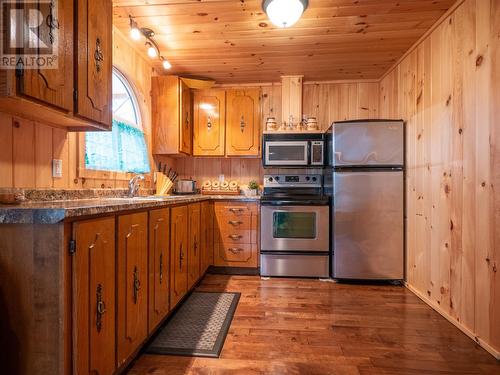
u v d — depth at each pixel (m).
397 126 2.79
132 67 2.72
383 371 1.51
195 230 2.57
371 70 3.31
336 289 2.69
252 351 1.67
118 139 2.43
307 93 3.70
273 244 3.03
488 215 1.69
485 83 1.72
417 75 2.60
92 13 1.55
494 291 1.64
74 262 1.04
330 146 3.01
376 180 2.80
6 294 1.02
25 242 1.01
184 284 2.26
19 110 1.36
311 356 1.63
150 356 1.62
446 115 2.12
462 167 1.93
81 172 1.93
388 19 2.25
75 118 1.49
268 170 3.66
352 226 2.83
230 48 2.77
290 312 2.19
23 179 1.51
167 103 3.12
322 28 2.40
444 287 2.13
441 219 2.18
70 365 1.02
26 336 1.02
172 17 2.24
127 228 1.39
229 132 3.54
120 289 1.32
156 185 3.13
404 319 2.09
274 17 2.07
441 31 2.21
